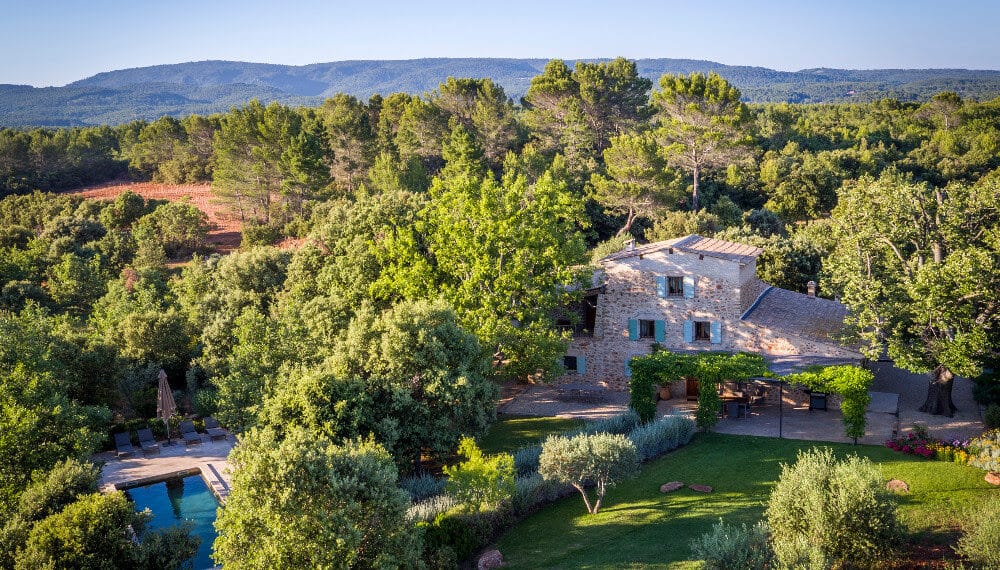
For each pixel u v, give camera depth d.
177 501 33.88
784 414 39.81
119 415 46.16
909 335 37.78
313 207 89.50
